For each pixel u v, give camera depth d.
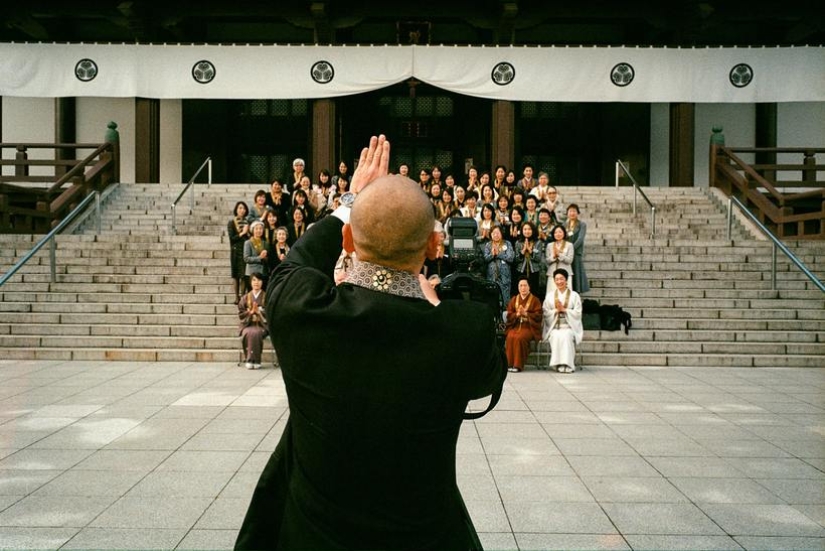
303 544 1.62
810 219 14.12
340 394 1.56
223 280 12.10
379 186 1.66
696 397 7.59
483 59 17.50
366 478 1.58
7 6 19.00
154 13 18.92
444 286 2.21
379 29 21.25
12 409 6.74
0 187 14.67
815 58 17.20
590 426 6.21
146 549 3.56
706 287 12.17
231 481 4.63
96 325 10.73
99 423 6.18
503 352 1.81
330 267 1.91
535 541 3.69
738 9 18.98
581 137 22.06
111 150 17.20
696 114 21.73
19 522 3.91
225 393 7.59
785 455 5.29
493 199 12.85
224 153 21.80
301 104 22.12
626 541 3.70
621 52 17.44
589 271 12.62
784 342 10.54
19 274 12.00
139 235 13.67
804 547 3.62
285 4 19.12
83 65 17.53
